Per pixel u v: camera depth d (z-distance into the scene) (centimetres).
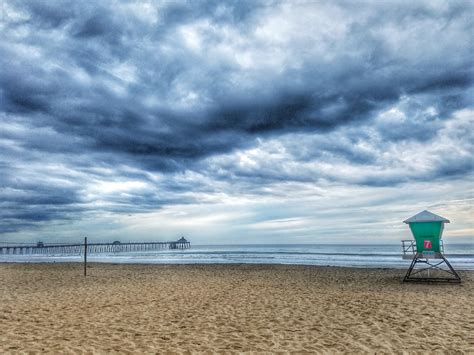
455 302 1036
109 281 1631
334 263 3073
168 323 797
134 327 757
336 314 888
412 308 951
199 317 862
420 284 1484
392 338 664
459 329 723
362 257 4059
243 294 1232
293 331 726
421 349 596
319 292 1275
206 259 4119
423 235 1587
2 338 651
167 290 1329
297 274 1958
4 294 1225
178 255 5575
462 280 1596
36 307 977
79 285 1484
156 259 4259
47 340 642
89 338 662
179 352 586
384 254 4706
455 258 3559
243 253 5978
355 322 799
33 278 1778
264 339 667
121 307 985
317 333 708
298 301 1086
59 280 1678
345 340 657
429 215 1583
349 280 1658
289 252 6069
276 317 862
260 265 2647
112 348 601
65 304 1027
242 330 736
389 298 1122
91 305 1013
